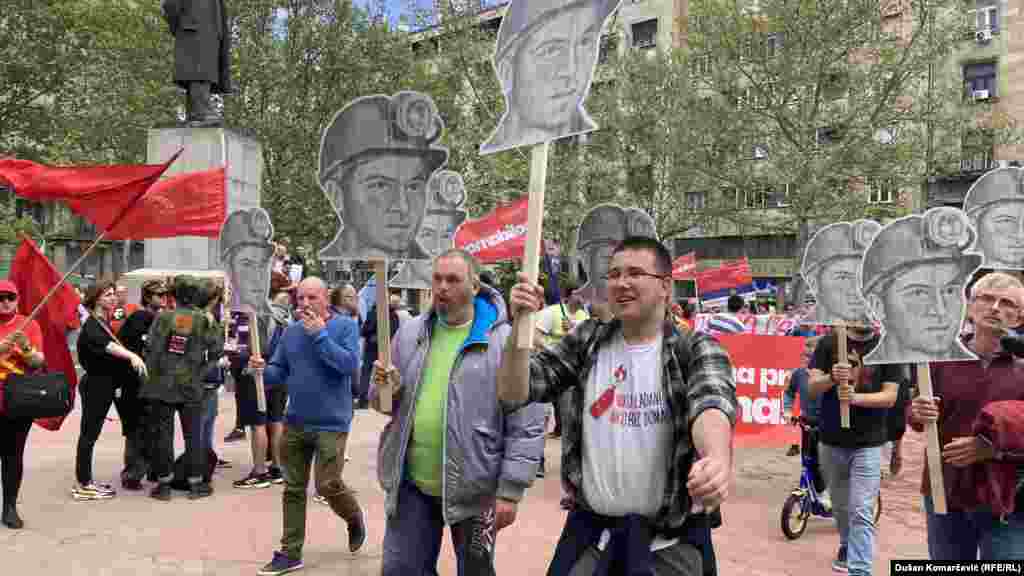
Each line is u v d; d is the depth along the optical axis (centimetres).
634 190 2884
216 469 866
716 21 2581
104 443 995
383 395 367
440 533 382
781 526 672
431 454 373
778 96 2612
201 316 742
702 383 256
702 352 264
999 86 3319
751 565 582
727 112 2591
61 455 912
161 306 805
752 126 2575
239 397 812
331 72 2752
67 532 616
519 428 370
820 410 533
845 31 2425
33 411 597
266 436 802
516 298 268
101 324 725
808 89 2483
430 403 374
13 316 632
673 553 266
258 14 2659
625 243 286
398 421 380
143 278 1354
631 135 2762
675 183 2795
